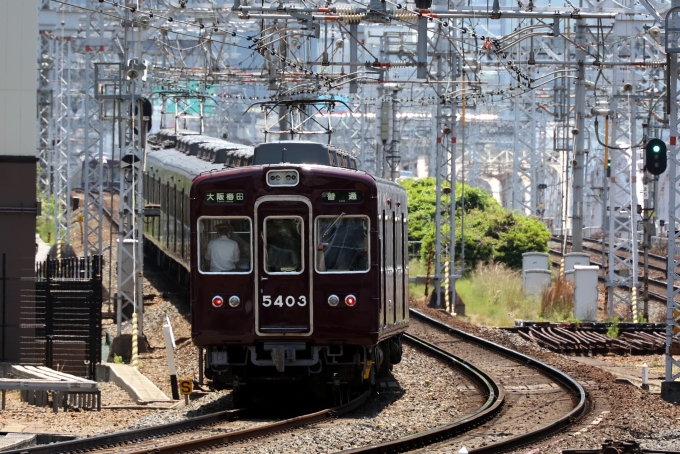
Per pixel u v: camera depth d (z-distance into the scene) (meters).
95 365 74.31
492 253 150.50
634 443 40.78
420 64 87.44
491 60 145.38
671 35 67.19
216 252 54.97
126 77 89.56
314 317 54.38
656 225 192.75
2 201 76.75
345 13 82.31
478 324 108.69
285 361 54.56
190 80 124.69
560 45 155.62
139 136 89.31
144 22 92.62
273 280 54.53
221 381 55.97
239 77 120.81
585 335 99.88
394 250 63.09
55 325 73.31
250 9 81.50
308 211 54.69
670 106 68.00
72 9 150.75
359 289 54.56
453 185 116.38
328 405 57.78
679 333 67.75
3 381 58.88
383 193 58.69
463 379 68.62
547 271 126.25
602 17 87.12
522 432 48.50
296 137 97.00
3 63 76.81
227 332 54.53
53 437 48.53
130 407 60.22
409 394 62.78
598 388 64.50
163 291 120.06
